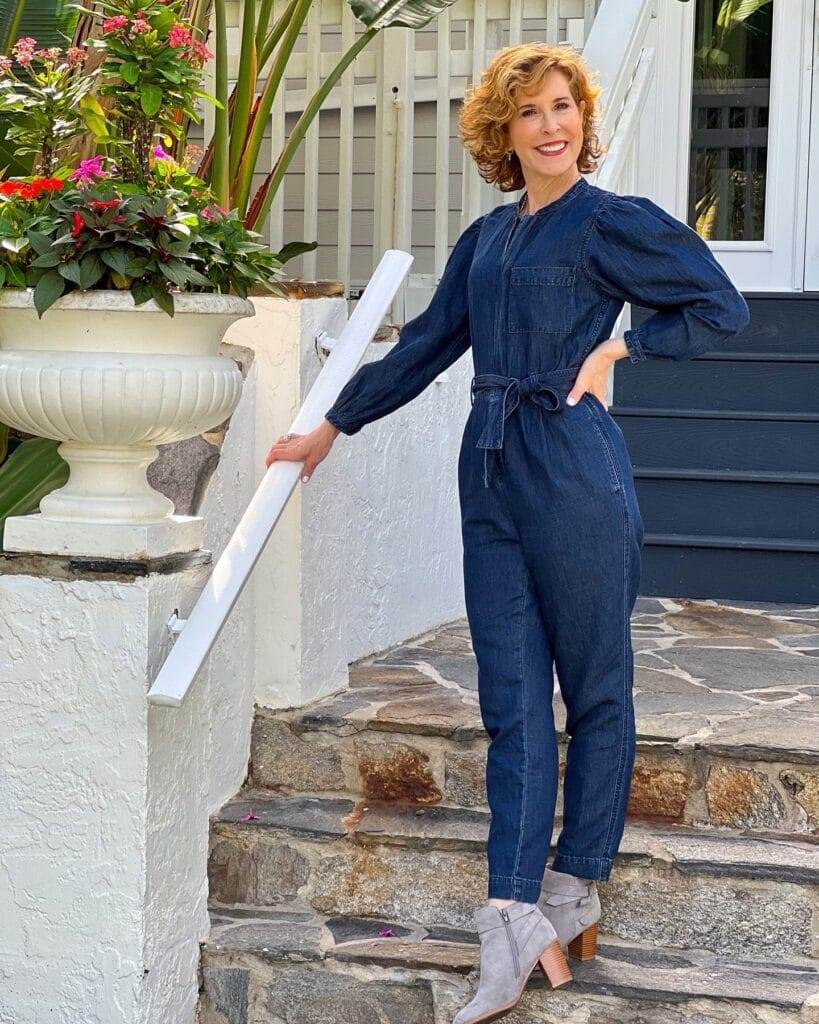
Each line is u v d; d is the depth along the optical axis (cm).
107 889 241
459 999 260
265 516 249
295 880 289
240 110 344
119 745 238
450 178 550
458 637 404
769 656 365
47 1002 247
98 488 236
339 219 480
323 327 319
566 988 252
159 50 232
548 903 251
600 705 245
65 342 221
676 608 433
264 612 310
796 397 486
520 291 237
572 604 238
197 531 251
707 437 472
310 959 267
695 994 247
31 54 246
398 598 386
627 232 230
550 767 243
